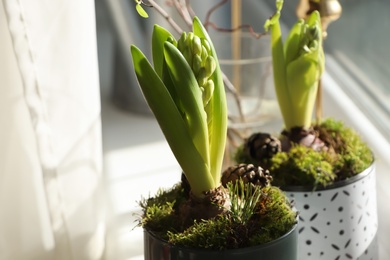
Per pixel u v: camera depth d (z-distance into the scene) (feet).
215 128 2.24
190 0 4.00
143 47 4.03
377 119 3.61
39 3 2.71
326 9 2.79
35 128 2.78
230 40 3.59
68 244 2.99
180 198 2.43
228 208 2.26
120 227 3.40
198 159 2.21
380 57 3.67
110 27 4.24
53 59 2.79
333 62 4.01
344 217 2.55
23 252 3.05
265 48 3.51
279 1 2.58
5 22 2.71
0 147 2.87
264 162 2.64
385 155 3.39
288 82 2.67
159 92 2.13
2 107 2.82
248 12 4.29
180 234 2.20
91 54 2.88
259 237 2.19
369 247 2.65
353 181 2.53
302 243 2.56
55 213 2.91
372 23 3.71
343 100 3.76
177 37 3.88
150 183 3.73
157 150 4.01
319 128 2.82
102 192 3.11
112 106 4.46
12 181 2.94
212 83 2.19
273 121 3.56
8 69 2.79
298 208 2.53
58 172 2.92
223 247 2.15
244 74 3.49
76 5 2.78
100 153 3.03
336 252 2.57
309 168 2.54
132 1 3.92
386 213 3.16
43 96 2.81
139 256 3.21
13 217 2.99
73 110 2.88
